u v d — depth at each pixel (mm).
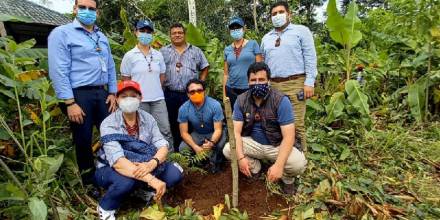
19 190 2422
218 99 5660
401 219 2826
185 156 3604
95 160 3553
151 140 3205
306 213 2783
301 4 17953
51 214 2750
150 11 14680
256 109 3074
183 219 2764
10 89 3062
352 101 4699
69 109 3086
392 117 5320
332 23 5160
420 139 4562
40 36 8727
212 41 6855
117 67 5219
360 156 4043
